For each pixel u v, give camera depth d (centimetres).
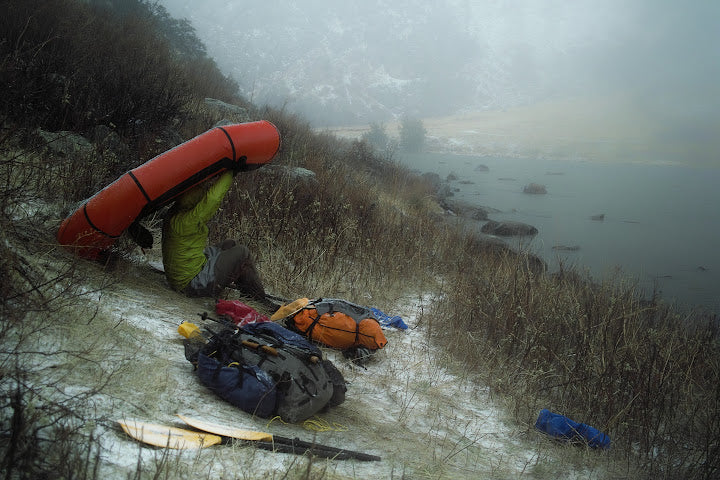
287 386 362
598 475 413
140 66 1052
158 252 615
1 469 233
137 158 761
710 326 775
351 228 807
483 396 511
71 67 867
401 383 497
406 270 822
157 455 282
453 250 998
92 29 1155
